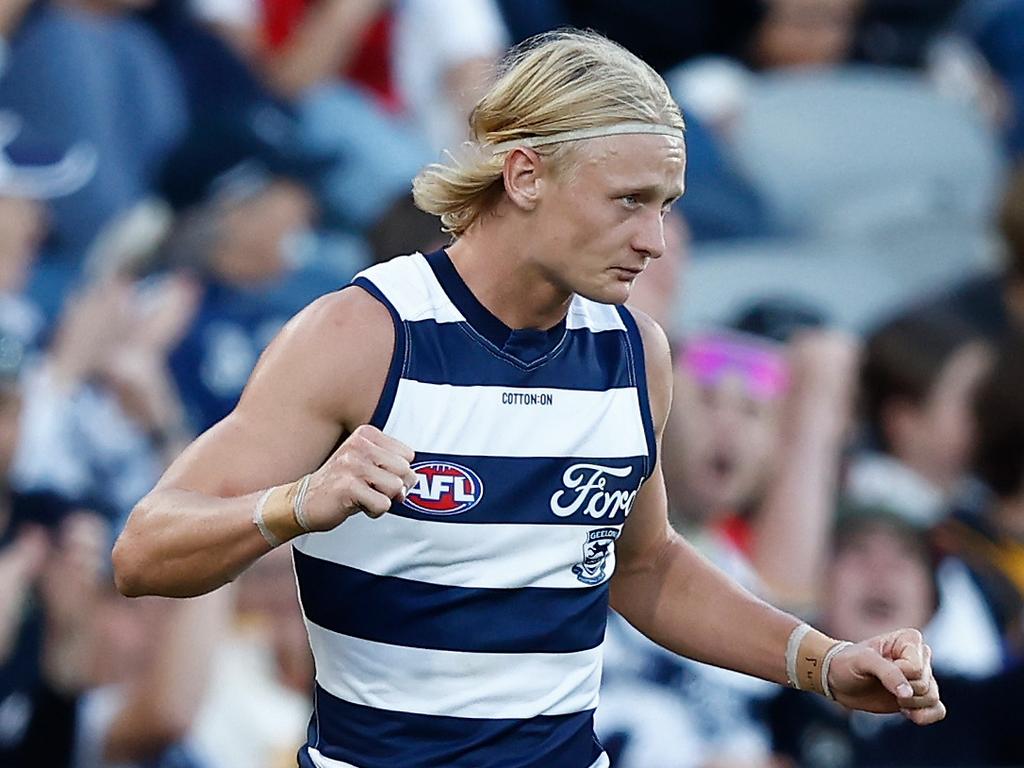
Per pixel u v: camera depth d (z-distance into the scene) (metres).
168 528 7.84
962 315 21.89
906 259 24.56
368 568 8.48
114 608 17.94
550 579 8.63
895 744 18.55
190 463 8.14
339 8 23.36
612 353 8.88
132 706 17.77
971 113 26.91
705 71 26.03
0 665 17.75
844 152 25.80
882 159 25.83
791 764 18.19
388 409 8.32
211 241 20.97
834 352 21.33
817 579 19.44
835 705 18.25
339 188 22.41
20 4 21.95
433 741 8.65
